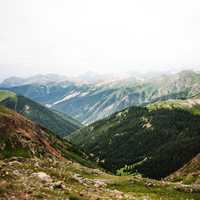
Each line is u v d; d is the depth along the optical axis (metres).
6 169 37.34
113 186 58.22
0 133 98.06
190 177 112.81
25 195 27.70
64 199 29.91
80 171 66.00
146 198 48.84
